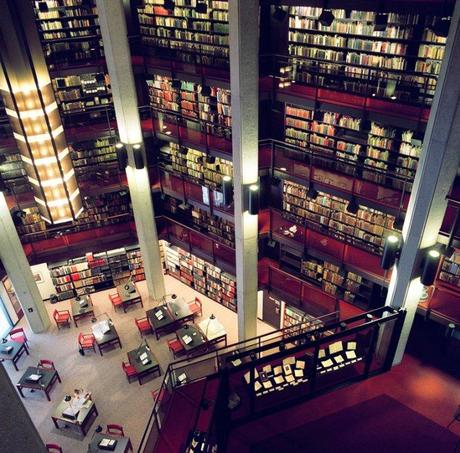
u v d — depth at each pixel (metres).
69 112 13.09
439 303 10.07
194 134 12.44
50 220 11.89
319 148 11.14
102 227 15.23
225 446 9.50
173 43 12.51
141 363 12.02
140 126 12.02
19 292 13.08
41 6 11.86
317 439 9.61
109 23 10.37
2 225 11.84
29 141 10.51
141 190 12.95
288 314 13.16
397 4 7.63
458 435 9.59
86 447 10.70
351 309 11.77
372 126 9.90
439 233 8.80
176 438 8.94
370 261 10.73
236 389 10.47
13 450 1.52
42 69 10.06
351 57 10.02
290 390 10.50
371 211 10.50
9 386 1.52
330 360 10.68
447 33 7.37
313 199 11.41
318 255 11.35
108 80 13.30
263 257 13.62
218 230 13.77
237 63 8.73
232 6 8.22
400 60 9.38
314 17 10.12
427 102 9.23
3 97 10.32
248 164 10.00
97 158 13.90
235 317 14.52
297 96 9.89
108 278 15.53
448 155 7.56
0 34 9.30
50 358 13.12
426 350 11.53
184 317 13.68
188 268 15.51
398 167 9.91
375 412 10.11
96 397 11.84
